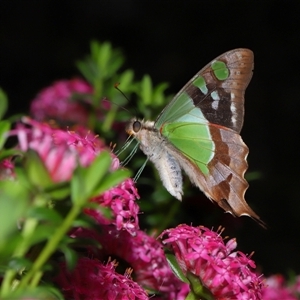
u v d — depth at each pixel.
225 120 0.55
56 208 0.46
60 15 1.17
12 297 0.36
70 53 1.14
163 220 0.56
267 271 0.88
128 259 0.51
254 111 1.13
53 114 0.63
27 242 0.40
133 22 1.20
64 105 0.63
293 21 1.22
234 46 1.21
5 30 1.13
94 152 0.47
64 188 0.42
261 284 0.51
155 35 1.20
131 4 1.21
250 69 0.55
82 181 0.41
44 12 1.16
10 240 0.39
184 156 0.56
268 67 1.18
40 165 0.41
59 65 1.12
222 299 0.50
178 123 0.55
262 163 1.07
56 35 1.15
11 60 1.10
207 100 0.55
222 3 1.23
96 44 0.60
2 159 0.45
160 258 0.51
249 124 1.12
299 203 0.99
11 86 1.08
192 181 0.56
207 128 0.55
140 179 0.57
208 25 1.22
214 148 0.56
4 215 0.35
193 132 0.56
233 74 0.55
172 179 0.55
